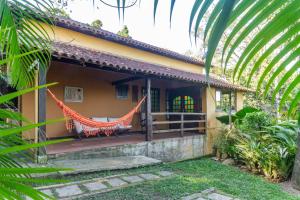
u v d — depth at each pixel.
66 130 8.23
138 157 6.93
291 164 6.59
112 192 4.29
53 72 8.02
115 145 6.92
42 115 5.25
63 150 6.12
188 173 6.12
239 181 5.77
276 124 7.33
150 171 5.87
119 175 5.34
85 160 6.09
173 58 11.88
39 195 0.52
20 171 0.48
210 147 10.15
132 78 8.42
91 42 8.87
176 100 11.75
